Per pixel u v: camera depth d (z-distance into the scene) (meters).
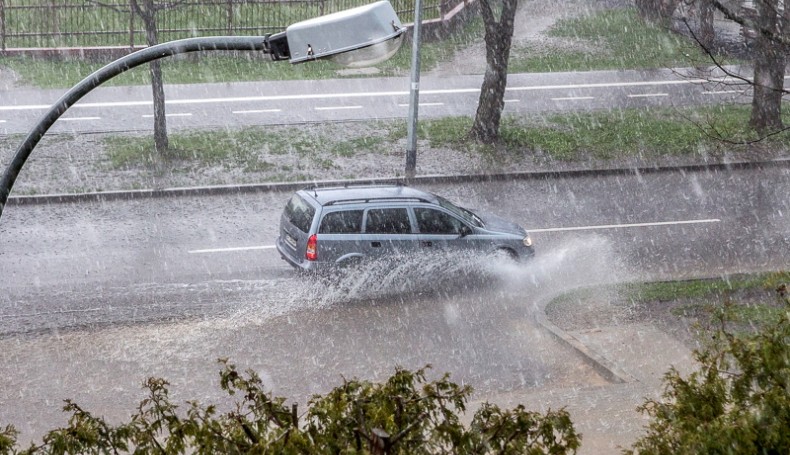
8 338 14.09
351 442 5.97
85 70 29.34
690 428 6.73
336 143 24.25
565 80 30.06
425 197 16.91
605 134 25.47
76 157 22.61
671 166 23.44
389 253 16.33
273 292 16.14
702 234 19.44
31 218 19.23
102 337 14.23
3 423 11.72
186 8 33.47
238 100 27.16
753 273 17.17
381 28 6.25
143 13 22.73
